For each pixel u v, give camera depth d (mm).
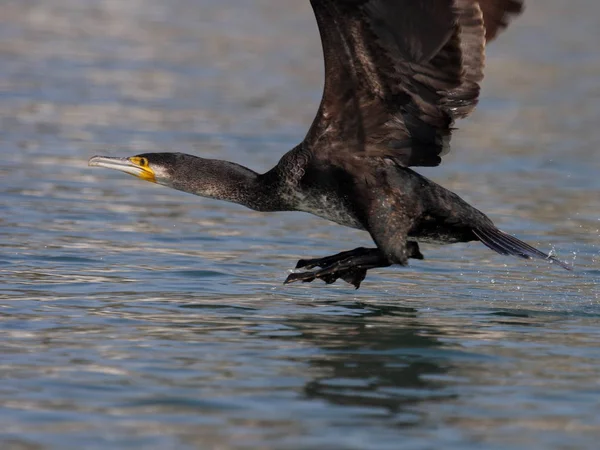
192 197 20406
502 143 25312
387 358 11352
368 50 11812
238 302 13617
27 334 11836
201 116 26750
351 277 13133
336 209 12875
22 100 27250
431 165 12672
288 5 46969
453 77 11969
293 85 31438
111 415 9492
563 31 41688
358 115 12344
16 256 15391
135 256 15820
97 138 23891
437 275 15508
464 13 12281
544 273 15633
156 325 12391
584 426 9445
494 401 10062
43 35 36906
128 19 41344
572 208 19688
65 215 18156
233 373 10727
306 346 11727
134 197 19984
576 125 27391
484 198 20234
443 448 8898
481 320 13008
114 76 31156
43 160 21969
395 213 12531
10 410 9555
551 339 12164
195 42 37500
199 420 9406
